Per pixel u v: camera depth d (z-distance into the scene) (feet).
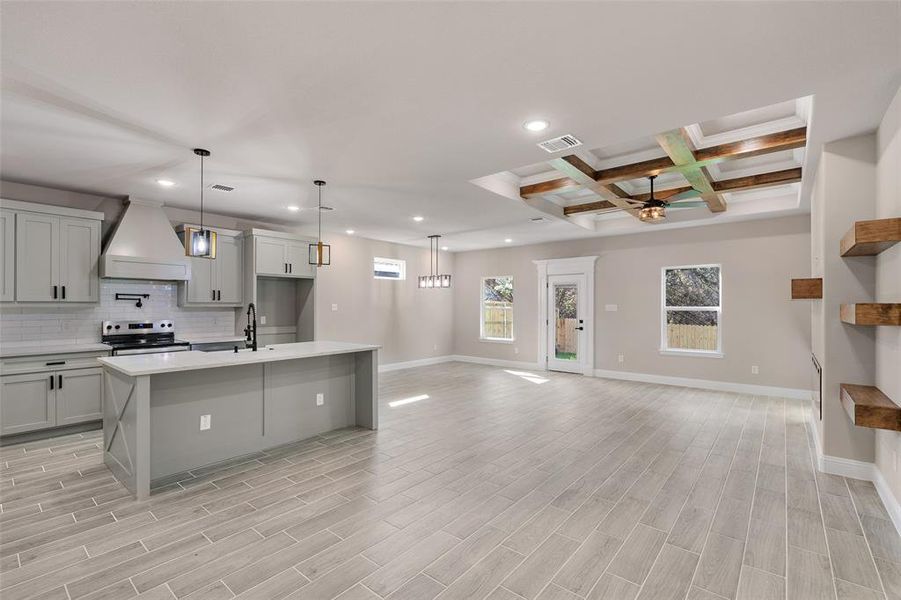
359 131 10.18
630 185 18.15
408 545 7.97
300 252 20.92
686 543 8.07
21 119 9.44
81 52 6.91
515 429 15.20
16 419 13.17
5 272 13.50
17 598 6.50
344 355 15.34
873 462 10.67
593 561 7.50
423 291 30.32
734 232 21.26
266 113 9.20
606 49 6.95
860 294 10.57
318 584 6.84
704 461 12.21
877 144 10.16
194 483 10.64
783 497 9.94
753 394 20.67
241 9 5.89
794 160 14.87
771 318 20.30
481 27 6.35
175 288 18.15
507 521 8.86
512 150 11.48
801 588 6.81
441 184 14.64
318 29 6.36
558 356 27.55
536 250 28.50
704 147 12.96
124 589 6.71
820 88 8.24
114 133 10.22
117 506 9.43
